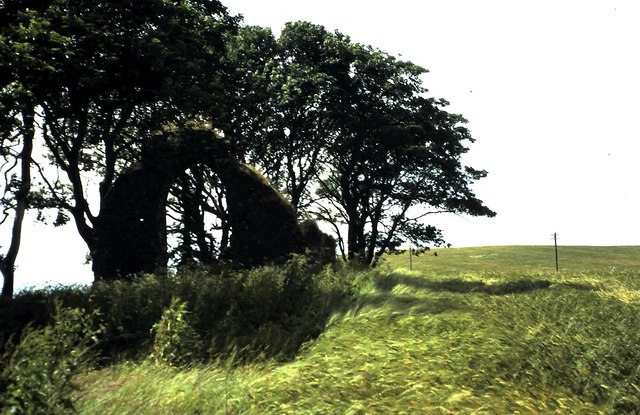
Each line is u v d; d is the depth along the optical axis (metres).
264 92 39.00
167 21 27.88
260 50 41.38
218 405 7.61
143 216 23.16
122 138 29.48
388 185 43.22
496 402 7.83
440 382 8.63
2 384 6.75
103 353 14.05
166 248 24.34
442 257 88.50
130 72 26.58
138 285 17.02
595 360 9.70
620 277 32.50
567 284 26.08
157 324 14.36
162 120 28.33
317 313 16.31
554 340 10.77
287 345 14.03
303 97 39.25
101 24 25.91
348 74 41.91
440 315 14.36
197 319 15.16
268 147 40.78
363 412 7.52
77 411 6.97
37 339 7.64
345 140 42.19
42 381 6.80
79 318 13.25
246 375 10.28
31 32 23.77
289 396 8.23
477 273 40.69
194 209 27.78
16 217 26.78
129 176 23.50
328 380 8.73
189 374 9.88
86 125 28.47
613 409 7.87
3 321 13.83
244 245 23.38
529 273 38.91
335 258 26.25
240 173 24.02
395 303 16.47
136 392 7.96
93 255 23.22
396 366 9.38
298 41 41.94
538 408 7.73
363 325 13.66
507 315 14.38
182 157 24.06
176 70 27.14
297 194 41.94
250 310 16.08
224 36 34.50
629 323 13.05
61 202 30.92
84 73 25.03
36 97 25.14
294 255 21.17
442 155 43.41
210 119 31.45
